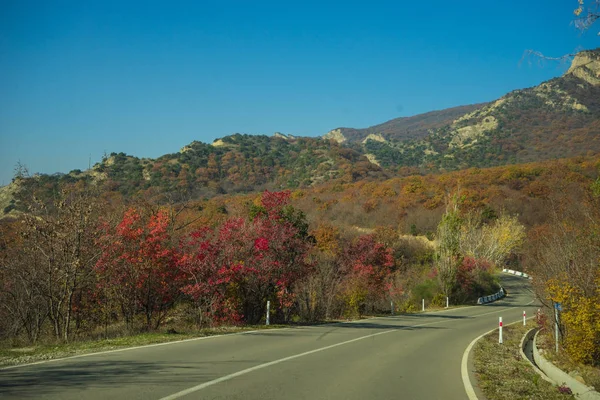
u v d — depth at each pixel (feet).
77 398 22.00
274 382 27.30
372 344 46.93
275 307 62.03
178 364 31.12
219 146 378.73
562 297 40.91
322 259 87.20
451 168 385.70
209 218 129.70
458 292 135.54
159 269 53.52
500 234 193.98
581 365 38.58
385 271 118.01
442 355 43.32
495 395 28.81
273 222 63.98
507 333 67.00
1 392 22.85
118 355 33.86
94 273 51.72
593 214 48.44
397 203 239.50
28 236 50.08
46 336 52.03
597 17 23.71
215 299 55.16
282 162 366.84
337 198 262.26
